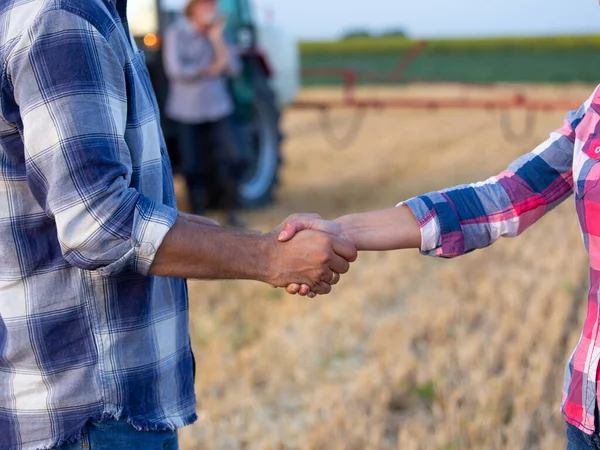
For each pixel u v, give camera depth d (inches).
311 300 218.8
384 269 244.5
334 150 544.4
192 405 81.9
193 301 216.4
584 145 73.6
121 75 70.4
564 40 1193.4
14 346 72.4
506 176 83.2
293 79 371.2
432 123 705.6
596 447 70.5
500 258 260.8
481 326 200.4
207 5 265.3
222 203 301.3
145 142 75.0
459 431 143.9
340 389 163.9
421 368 170.2
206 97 271.9
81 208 67.3
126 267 70.1
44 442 73.2
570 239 280.1
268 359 179.5
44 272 72.3
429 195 84.4
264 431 149.9
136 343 74.5
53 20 66.7
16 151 70.8
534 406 151.9
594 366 69.2
